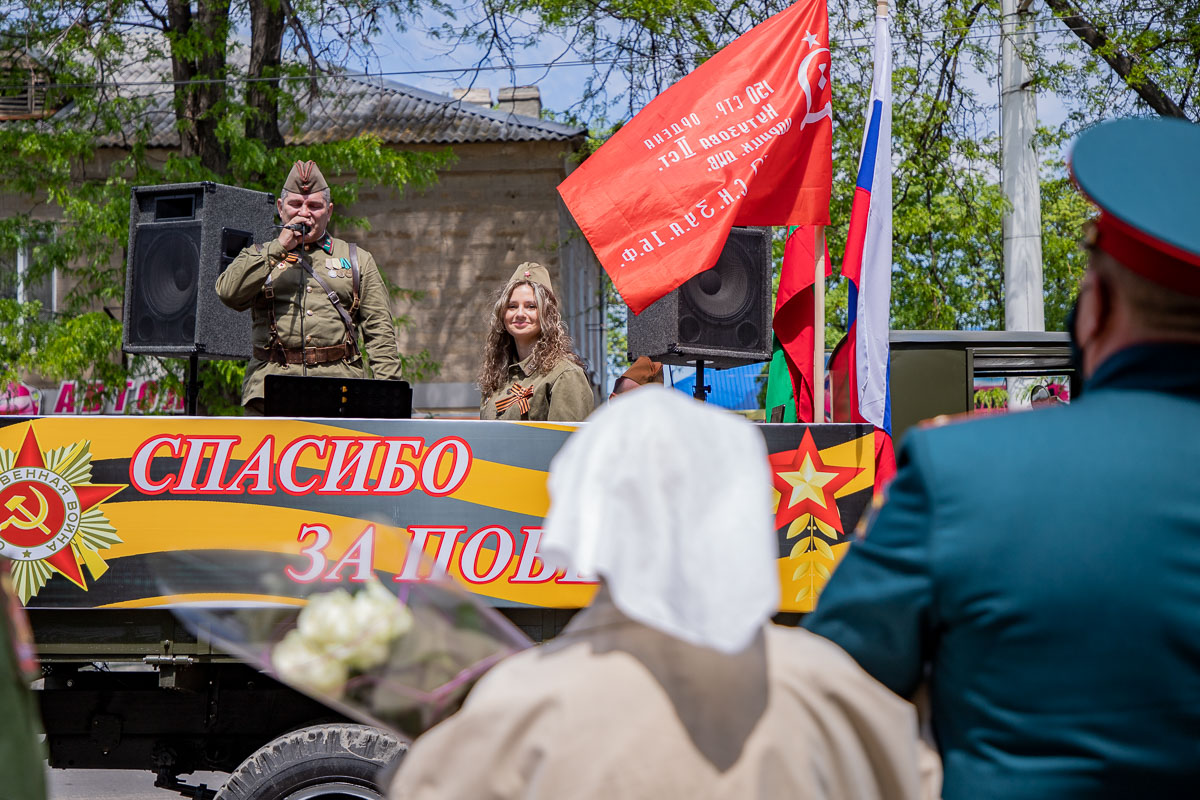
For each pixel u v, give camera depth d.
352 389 3.74
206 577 1.87
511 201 16.31
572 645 1.31
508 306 4.33
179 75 12.20
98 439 3.51
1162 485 1.31
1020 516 1.33
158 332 5.70
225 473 3.51
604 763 1.19
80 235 11.81
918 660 1.43
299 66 12.32
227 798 3.29
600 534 1.22
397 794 1.32
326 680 1.55
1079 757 1.28
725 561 1.21
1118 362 1.42
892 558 1.40
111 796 6.29
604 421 1.31
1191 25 10.48
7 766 1.52
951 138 12.91
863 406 4.06
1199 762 1.25
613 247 4.38
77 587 3.47
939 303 13.72
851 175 12.75
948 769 1.40
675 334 4.77
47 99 12.66
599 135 13.93
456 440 3.55
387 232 16.31
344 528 3.43
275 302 4.83
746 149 4.43
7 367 11.98
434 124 16.69
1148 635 1.27
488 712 1.26
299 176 4.88
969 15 12.02
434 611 1.60
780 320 4.83
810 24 4.57
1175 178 1.38
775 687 1.27
